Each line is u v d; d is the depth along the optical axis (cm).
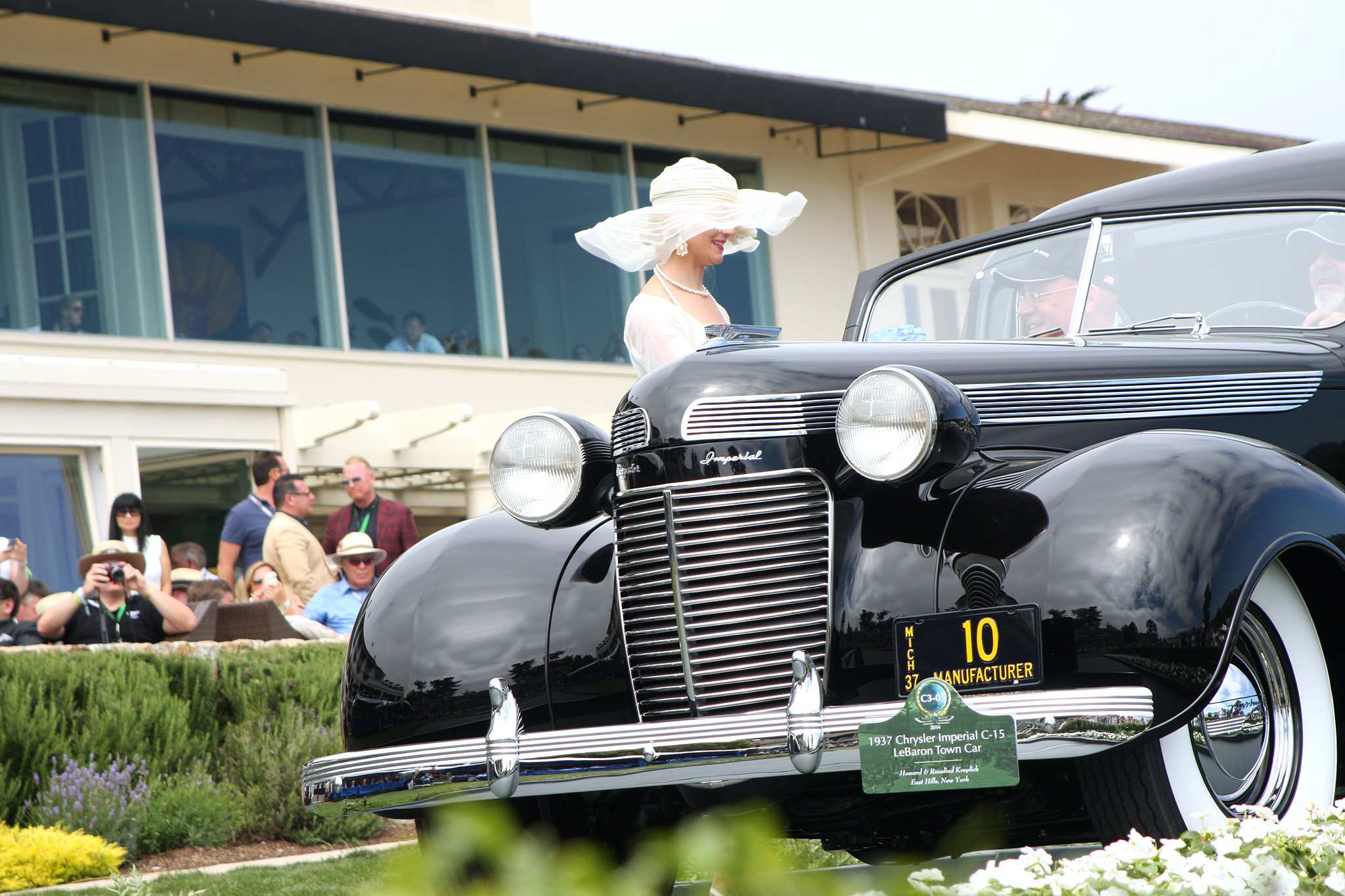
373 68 3831
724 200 1195
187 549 2695
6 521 2881
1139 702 795
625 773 847
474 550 1002
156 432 3070
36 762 1958
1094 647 812
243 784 2117
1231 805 856
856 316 1422
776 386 916
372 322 3788
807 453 909
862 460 873
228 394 3159
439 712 943
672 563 908
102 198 3419
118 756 2023
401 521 2727
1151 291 1227
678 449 910
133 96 3491
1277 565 879
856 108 4194
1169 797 835
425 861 534
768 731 821
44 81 3372
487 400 3938
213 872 1712
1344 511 862
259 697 2189
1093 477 857
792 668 852
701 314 1207
